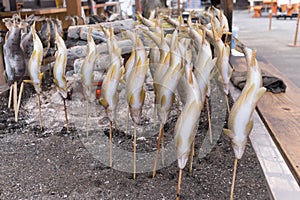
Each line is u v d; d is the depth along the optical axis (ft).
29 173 2.11
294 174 1.89
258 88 1.52
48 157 2.33
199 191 1.85
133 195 1.84
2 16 5.00
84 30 3.70
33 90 3.87
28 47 3.26
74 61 3.28
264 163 2.05
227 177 1.98
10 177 2.06
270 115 2.71
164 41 1.88
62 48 2.55
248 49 1.64
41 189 1.93
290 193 1.73
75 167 2.18
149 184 1.94
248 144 2.34
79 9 5.40
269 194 1.78
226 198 1.78
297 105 2.94
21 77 3.18
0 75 3.95
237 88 3.53
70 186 1.95
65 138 2.65
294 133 2.36
